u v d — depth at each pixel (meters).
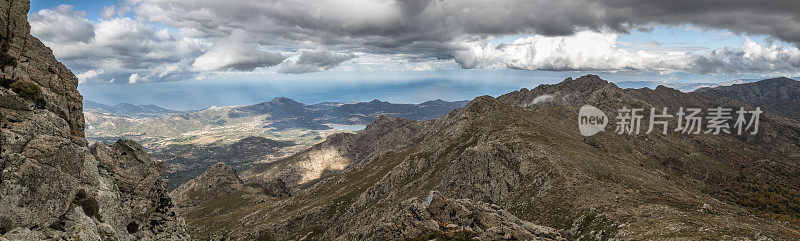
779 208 141.75
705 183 179.38
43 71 42.41
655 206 69.12
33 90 37.22
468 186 114.44
